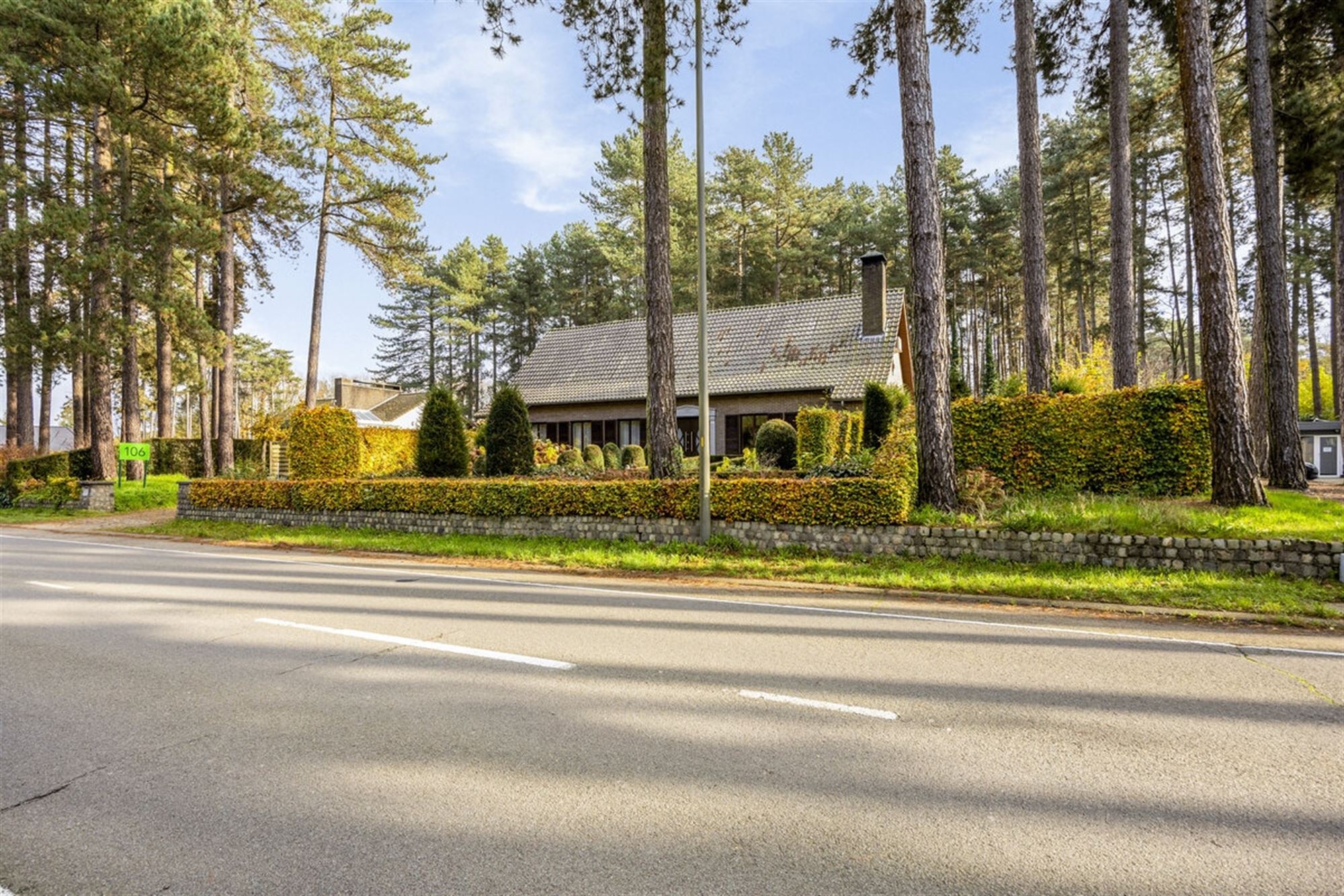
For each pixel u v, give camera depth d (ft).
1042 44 54.95
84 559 39.14
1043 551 31.40
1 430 168.45
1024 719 13.67
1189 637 20.53
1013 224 133.59
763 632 20.86
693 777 11.09
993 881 8.39
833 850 9.05
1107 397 41.32
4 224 83.25
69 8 62.80
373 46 87.35
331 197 91.35
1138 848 9.12
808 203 139.64
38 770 11.41
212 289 106.73
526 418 57.62
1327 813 10.06
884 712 13.98
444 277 178.81
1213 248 34.09
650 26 40.14
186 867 8.65
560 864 8.70
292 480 55.72
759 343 92.27
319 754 11.94
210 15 67.05
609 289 159.74
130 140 73.20
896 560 33.71
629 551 38.14
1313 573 27.22
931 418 36.55
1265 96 45.42
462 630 20.90
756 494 37.99
